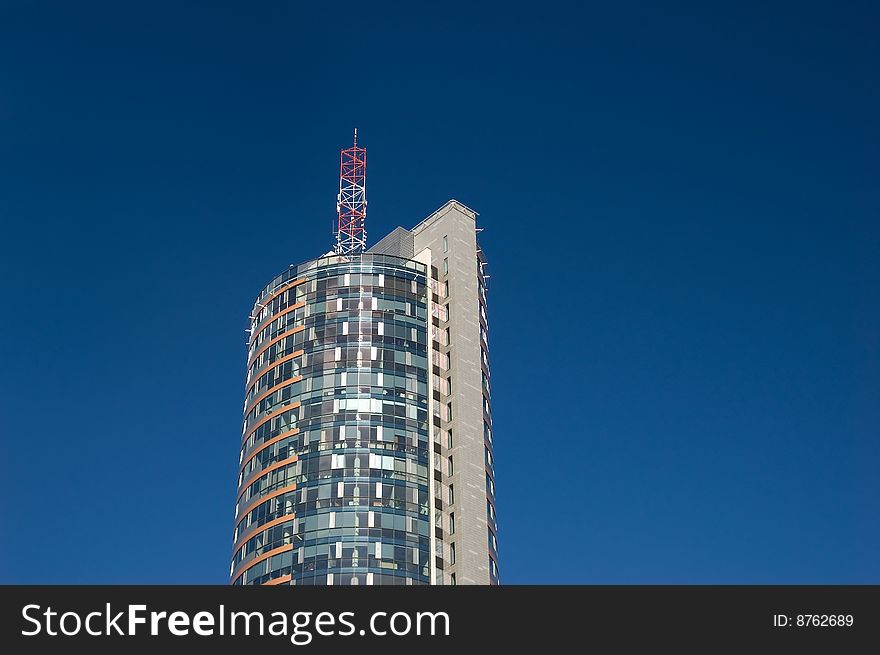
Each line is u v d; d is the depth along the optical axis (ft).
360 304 635.66
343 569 551.59
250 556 578.66
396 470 587.27
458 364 634.02
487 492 609.42
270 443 607.37
